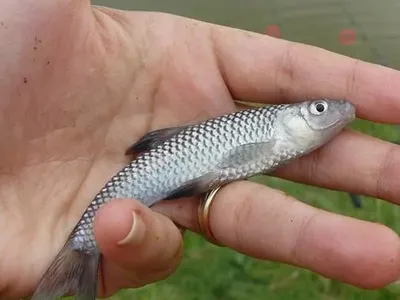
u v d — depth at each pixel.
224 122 0.19
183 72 0.21
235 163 0.19
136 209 0.16
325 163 0.19
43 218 0.19
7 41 0.19
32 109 0.19
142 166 0.19
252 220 0.18
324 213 0.17
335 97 0.20
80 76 0.20
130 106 0.20
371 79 0.19
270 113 0.19
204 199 0.19
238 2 0.36
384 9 0.35
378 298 0.25
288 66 0.20
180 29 0.21
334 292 0.25
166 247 0.17
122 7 0.36
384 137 0.30
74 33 0.19
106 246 0.16
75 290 0.17
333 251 0.16
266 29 0.35
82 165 0.19
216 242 0.19
